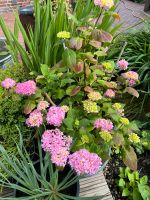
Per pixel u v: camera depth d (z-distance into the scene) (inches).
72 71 19.9
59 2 28.0
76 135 17.3
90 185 20.2
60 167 14.6
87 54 18.8
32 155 19.2
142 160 25.6
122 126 17.9
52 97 20.1
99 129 16.8
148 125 28.1
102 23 25.8
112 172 24.0
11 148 19.0
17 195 16.9
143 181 22.2
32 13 34.3
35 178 15.9
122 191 22.1
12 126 19.8
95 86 20.6
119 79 20.7
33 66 25.0
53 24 24.4
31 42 24.2
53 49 24.5
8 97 20.6
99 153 16.8
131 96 30.0
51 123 15.9
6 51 34.4
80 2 27.6
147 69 30.9
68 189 17.3
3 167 15.8
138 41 34.6
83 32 19.2
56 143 14.8
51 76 19.7
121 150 17.9
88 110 17.0
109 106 19.0
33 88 17.5
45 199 15.9
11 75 23.4
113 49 31.4
